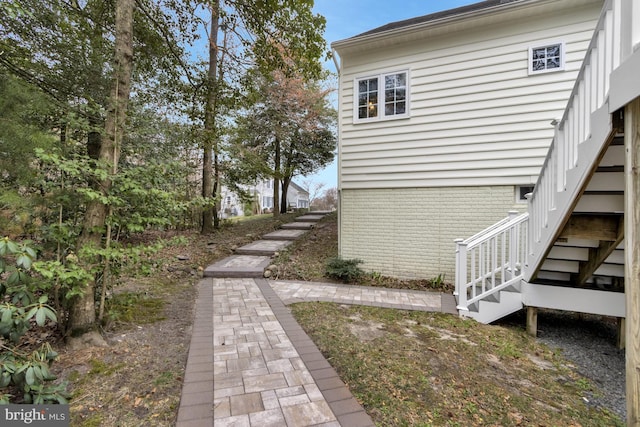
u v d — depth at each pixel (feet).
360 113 22.13
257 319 12.78
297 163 47.78
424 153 20.13
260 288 17.87
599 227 10.52
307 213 47.91
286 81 35.73
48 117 10.17
